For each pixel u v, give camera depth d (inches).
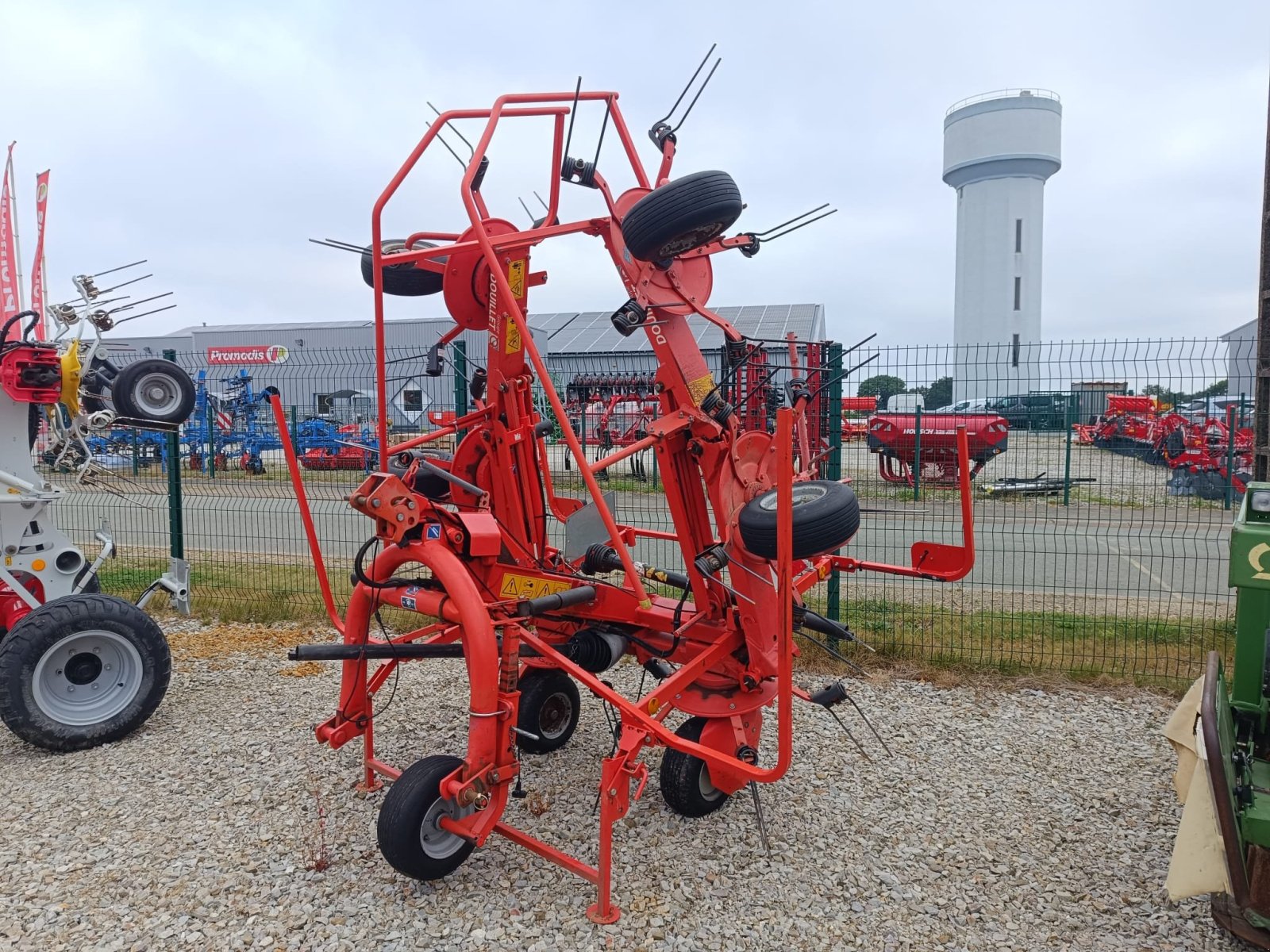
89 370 203.6
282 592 331.6
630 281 156.7
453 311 186.1
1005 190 1815.9
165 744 195.9
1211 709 106.1
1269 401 236.1
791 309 1208.8
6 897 135.8
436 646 153.0
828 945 126.6
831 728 207.2
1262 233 234.7
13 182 417.1
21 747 194.1
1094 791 176.1
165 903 134.4
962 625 285.0
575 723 199.6
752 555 146.2
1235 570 123.1
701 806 161.3
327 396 599.2
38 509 204.8
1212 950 126.3
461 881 140.5
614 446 524.1
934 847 153.9
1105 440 575.2
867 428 540.7
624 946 125.0
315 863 143.7
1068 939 129.2
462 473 187.5
